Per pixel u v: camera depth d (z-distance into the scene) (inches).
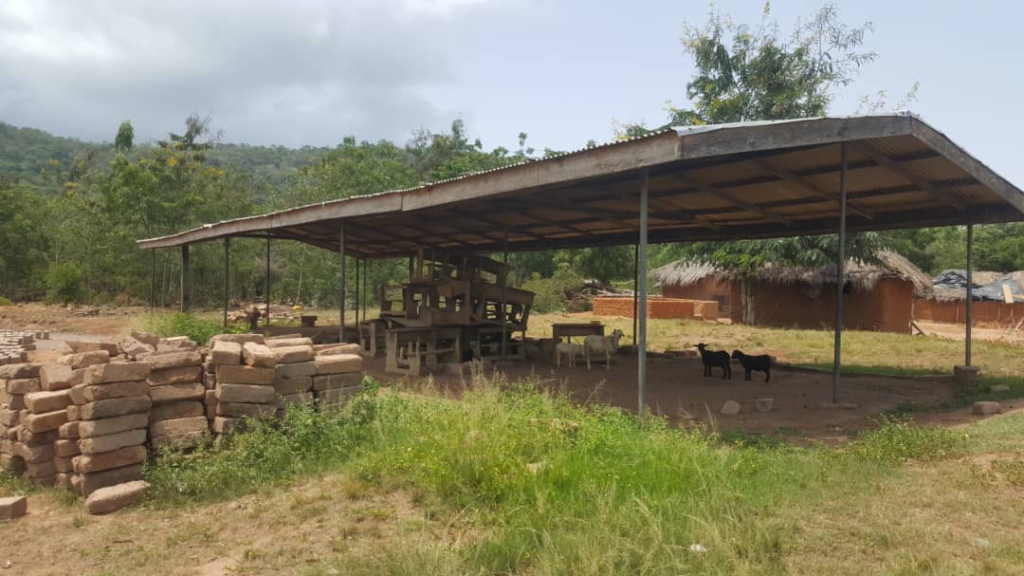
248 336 309.1
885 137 332.5
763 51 968.3
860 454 245.9
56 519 209.5
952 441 264.4
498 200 483.8
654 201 486.6
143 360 253.3
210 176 1561.3
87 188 1834.4
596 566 146.3
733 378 500.1
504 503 192.4
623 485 199.3
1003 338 971.9
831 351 681.0
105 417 232.5
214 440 263.1
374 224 635.5
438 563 154.6
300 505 206.8
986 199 454.3
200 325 661.3
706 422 331.3
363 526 186.1
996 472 222.7
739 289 1090.1
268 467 243.9
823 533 169.9
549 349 625.6
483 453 215.2
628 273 1753.2
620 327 985.5
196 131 1606.8
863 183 429.4
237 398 264.1
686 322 1037.8
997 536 167.3
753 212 522.3
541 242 790.5
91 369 231.1
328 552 170.1
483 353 617.0
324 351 324.5
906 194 452.4
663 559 152.6
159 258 1386.6
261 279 1579.7
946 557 152.3
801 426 323.0
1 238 1462.8
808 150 363.9
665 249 1877.5
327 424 274.4
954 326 1221.1
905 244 1221.7
